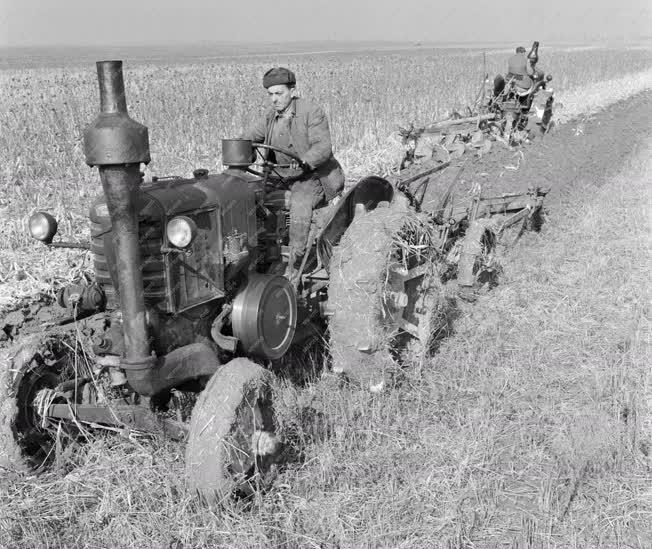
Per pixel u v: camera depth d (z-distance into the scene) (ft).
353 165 37.19
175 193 12.60
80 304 13.15
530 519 11.54
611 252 25.84
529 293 21.90
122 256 11.12
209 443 11.34
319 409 14.88
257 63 113.09
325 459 12.81
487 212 25.46
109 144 10.43
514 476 12.80
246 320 13.88
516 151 39.60
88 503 12.41
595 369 16.84
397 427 14.33
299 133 16.76
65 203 28.32
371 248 15.31
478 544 11.03
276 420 12.68
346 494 12.17
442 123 31.58
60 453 13.50
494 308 20.76
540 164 39.04
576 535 11.09
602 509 11.78
